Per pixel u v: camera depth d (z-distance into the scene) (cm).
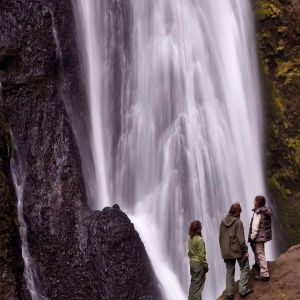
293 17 2498
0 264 1341
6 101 1753
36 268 1575
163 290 1658
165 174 1956
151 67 2053
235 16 2322
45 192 1669
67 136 1759
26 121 1745
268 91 2427
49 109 1780
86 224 1645
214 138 2078
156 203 1905
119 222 1606
